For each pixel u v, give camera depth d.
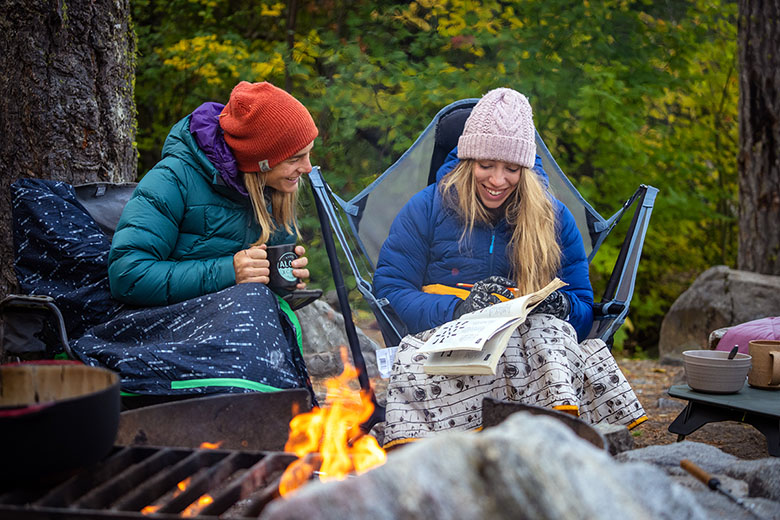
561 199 3.38
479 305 2.65
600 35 6.68
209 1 7.14
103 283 2.62
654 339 8.21
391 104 6.30
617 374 2.63
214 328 2.39
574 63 6.63
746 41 5.45
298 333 2.74
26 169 3.22
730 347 3.29
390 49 6.70
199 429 1.97
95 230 2.72
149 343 2.46
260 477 1.61
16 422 1.42
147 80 7.14
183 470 1.63
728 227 8.48
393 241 2.98
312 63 6.61
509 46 6.46
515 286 2.71
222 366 2.30
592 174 7.35
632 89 6.69
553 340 2.51
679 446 2.14
